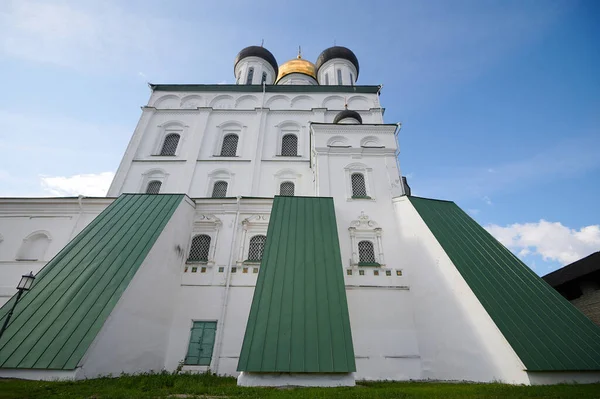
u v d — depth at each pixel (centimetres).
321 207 1459
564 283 1559
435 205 1510
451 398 658
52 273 1070
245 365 802
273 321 913
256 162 2141
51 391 672
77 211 1641
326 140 1792
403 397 667
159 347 1180
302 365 806
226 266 1427
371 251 1432
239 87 2594
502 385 829
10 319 906
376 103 2508
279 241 1230
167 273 1278
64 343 838
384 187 1605
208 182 2055
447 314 1135
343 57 3212
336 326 911
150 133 2300
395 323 1234
